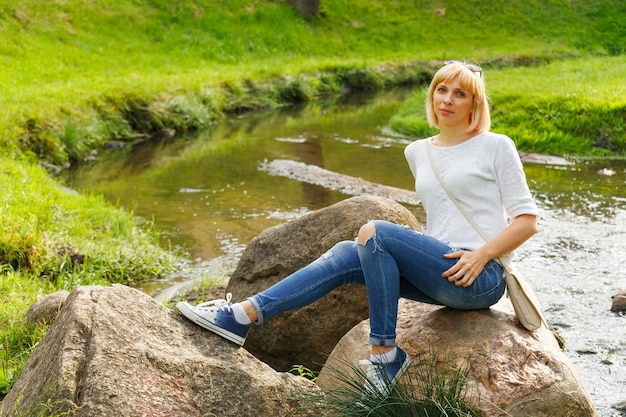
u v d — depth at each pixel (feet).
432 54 90.74
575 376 12.44
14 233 24.00
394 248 12.05
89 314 11.98
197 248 28.68
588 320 20.89
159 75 67.26
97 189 38.37
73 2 78.18
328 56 89.76
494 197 12.50
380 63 82.53
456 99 12.66
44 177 36.76
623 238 28.86
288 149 48.14
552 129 46.34
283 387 12.19
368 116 61.31
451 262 12.12
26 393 11.46
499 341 12.60
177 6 86.94
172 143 51.06
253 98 66.44
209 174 41.65
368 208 17.10
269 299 12.45
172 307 22.00
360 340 13.94
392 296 12.15
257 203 35.42
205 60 78.95
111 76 64.80
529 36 103.65
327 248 16.96
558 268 25.43
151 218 32.86
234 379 11.76
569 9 110.11
